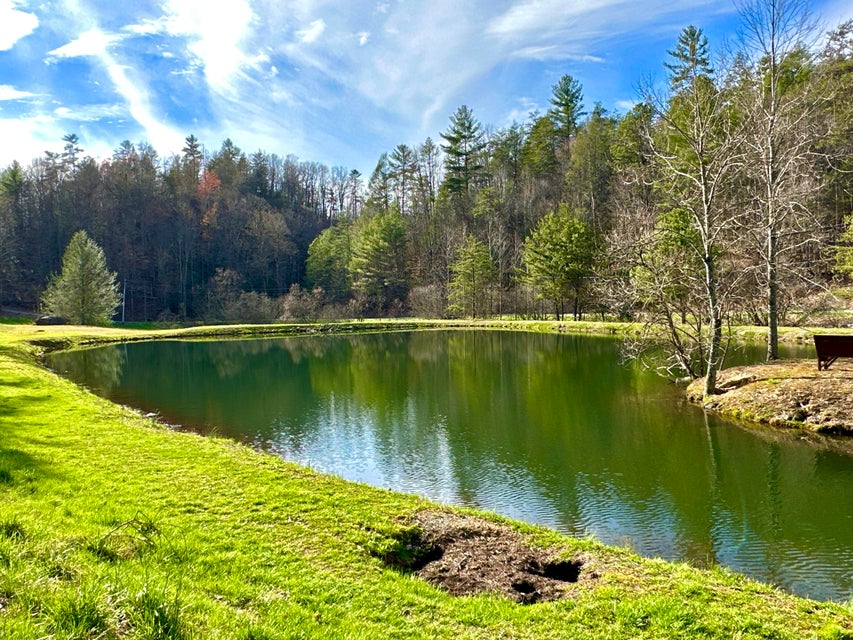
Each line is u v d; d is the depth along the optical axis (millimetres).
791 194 20422
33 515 5957
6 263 69875
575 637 4895
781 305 24484
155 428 13547
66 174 81438
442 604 5488
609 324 45375
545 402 19750
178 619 3701
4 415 12898
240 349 41688
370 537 7191
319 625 4441
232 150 102750
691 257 21781
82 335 44938
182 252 78875
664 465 12672
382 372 28781
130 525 6090
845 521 9633
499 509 10484
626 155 48500
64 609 3527
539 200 72875
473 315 64812
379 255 77438
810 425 14750
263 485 8812
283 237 86188
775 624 5188
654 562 6957
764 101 20875
